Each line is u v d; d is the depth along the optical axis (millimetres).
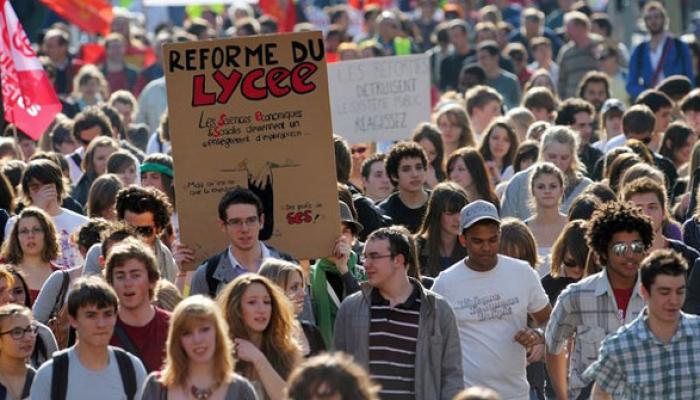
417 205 31328
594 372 20938
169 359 19406
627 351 20703
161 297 23406
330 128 25031
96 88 50750
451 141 38781
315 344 22391
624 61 62375
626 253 22625
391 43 60312
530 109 43500
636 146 35469
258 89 25016
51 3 58031
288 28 65438
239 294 20906
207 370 19406
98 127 39469
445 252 28172
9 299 24656
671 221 28422
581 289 23031
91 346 20672
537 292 24125
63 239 29984
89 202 29844
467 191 33250
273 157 25047
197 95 24984
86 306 20531
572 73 56719
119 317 22000
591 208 28297
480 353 23844
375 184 33938
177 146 25000
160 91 49531
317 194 25047
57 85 56969
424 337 22266
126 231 24156
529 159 35844
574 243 26141
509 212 33000
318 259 25031
